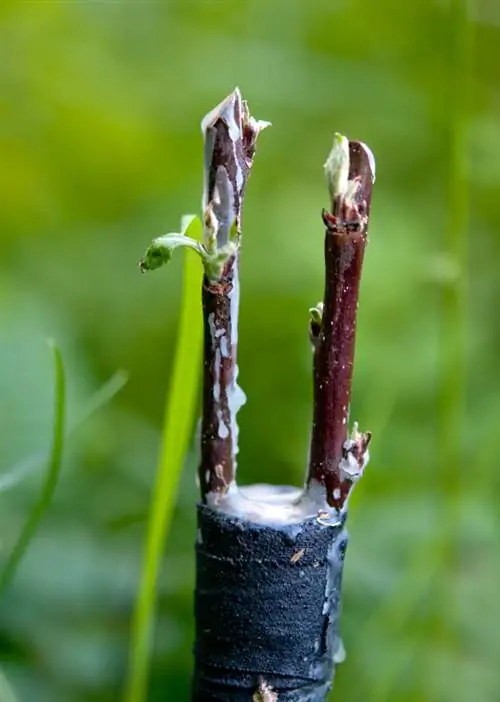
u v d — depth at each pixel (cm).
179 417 55
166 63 137
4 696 56
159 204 131
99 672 68
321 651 49
